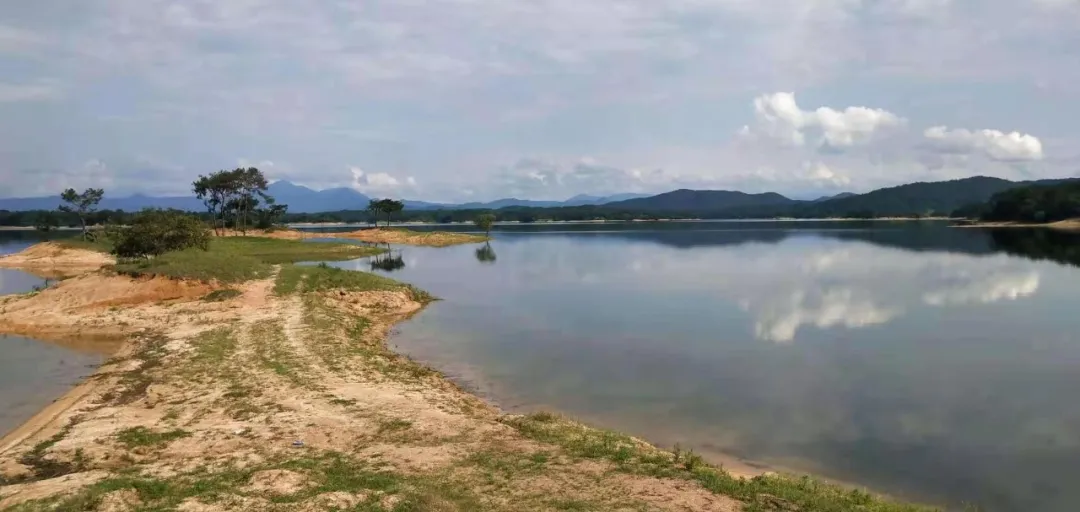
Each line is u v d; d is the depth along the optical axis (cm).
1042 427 2177
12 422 2072
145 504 1260
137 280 4281
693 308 4825
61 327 3581
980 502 1627
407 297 4994
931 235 14912
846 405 2428
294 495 1321
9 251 10712
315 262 8731
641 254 10456
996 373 2886
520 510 1281
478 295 5625
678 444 1998
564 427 1950
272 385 2311
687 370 2953
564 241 14838
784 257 9381
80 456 1645
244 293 4319
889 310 4644
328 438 1781
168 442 1762
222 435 1803
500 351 3334
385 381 2459
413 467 1538
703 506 1311
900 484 1728
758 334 3819
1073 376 2823
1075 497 1653
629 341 3616
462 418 2016
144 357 2792
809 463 1869
